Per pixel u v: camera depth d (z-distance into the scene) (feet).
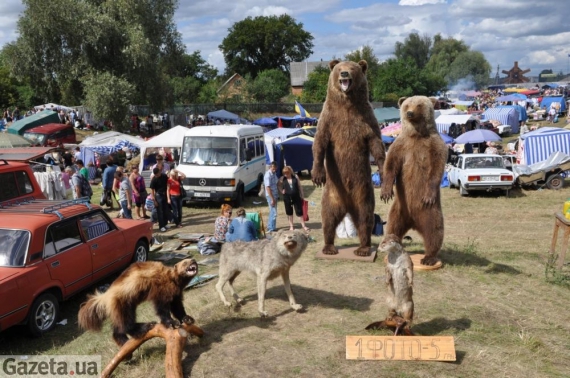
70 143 100.27
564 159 64.13
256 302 23.48
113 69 125.18
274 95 202.28
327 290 24.63
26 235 23.93
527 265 30.55
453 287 24.98
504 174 59.93
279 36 268.82
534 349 18.71
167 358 17.10
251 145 61.31
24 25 116.67
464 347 18.54
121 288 18.04
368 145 27.81
